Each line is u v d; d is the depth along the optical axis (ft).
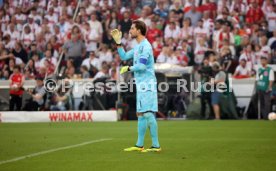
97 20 239.09
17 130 148.97
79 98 200.03
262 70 188.44
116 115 191.83
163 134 130.21
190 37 223.92
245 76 197.47
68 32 241.76
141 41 91.20
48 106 200.34
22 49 239.09
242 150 94.73
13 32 254.47
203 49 217.15
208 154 88.74
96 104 196.65
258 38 217.36
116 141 113.09
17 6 260.62
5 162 79.36
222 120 184.44
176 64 209.15
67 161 80.12
